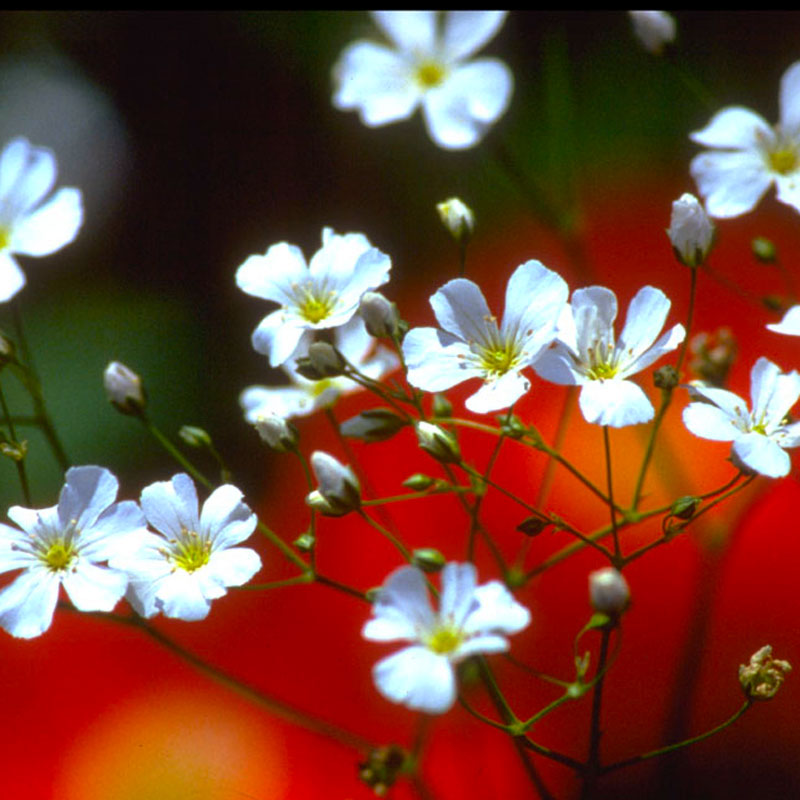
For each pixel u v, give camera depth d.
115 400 0.41
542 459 0.45
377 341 0.42
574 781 0.43
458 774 0.43
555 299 0.39
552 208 0.45
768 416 0.39
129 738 0.44
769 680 0.39
